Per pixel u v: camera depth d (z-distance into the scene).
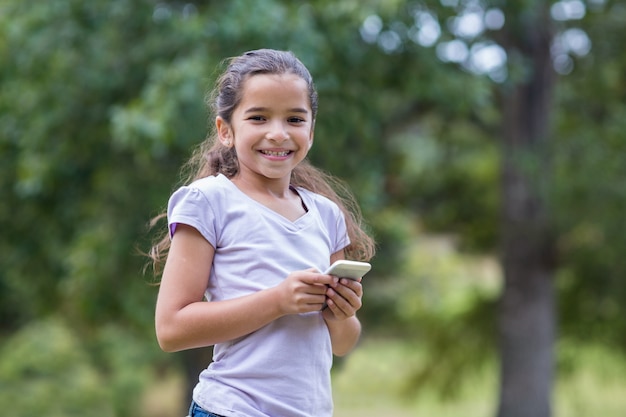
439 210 13.30
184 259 2.60
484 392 16.03
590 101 12.02
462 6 9.17
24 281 10.91
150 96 7.70
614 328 12.93
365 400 19.03
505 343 11.88
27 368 18.00
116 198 9.51
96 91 9.09
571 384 14.52
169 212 2.67
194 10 8.78
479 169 13.14
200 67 7.69
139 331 12.81
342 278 2.51
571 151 11.38
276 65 2.69
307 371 2.60
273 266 2.59
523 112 11.34
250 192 2.71
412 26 8.72
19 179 9.73
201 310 2.52
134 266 9.48
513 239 11.71
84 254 9.41
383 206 10.45
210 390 2.60
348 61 8.62
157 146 7.64
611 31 11.47
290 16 8.09
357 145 9.47
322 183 3.09
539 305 11.73
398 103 11.07
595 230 11.60
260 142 2.65
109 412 16.62
